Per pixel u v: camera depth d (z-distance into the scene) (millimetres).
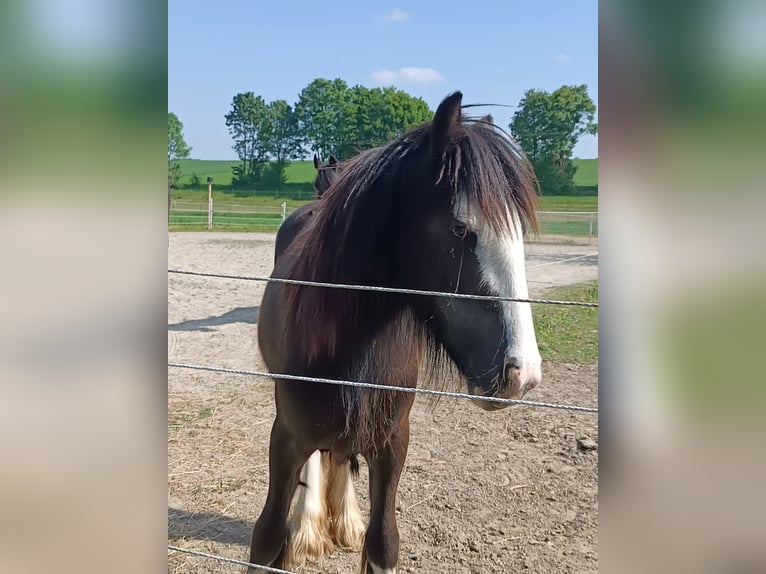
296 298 2268
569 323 7676
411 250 2080
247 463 3922
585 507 3393
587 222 16781
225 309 8438
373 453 2336
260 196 35750
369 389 2172
